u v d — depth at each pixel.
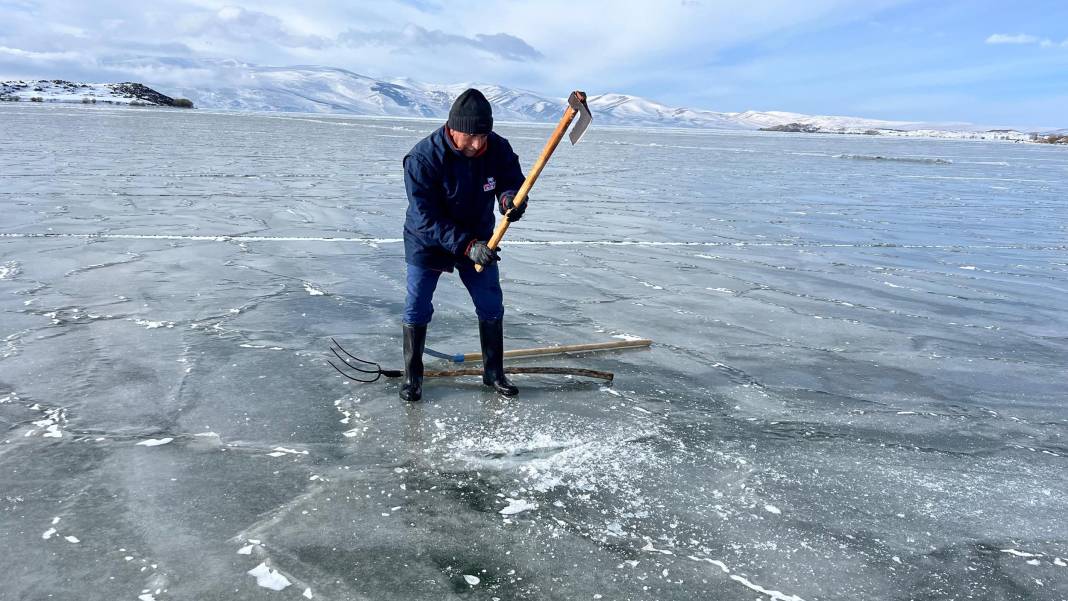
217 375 3.48
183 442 2.76
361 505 2.33
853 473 2.73
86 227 7.35
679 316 4.97
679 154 28.52
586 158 23.41
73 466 2.54
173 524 2.18
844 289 6.01
